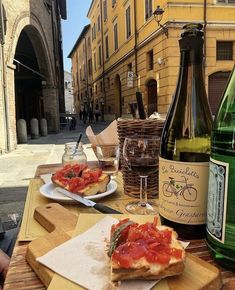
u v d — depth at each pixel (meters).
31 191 1.39
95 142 1.78
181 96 0.92
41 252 0.75
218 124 0.74
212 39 11.51
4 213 3.49
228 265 0.70
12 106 8.98
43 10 13.12
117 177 1.62
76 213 1.12
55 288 0.62
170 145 0.89
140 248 0.65
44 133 14.03
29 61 15.77
